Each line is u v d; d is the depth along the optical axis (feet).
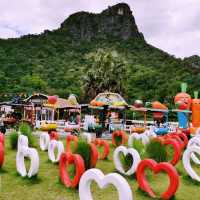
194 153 45.70
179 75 198.49
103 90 131.44
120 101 79.77
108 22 465.47
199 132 58.29
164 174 36.24
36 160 31.65
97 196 27.55
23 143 40.32
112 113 98.12
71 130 75.25
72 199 26.37
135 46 378.94
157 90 158.30
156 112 92.68
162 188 30.99
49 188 29.17
